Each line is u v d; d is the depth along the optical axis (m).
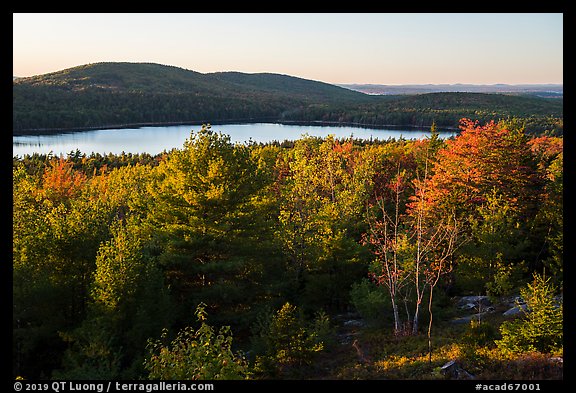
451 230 23.78
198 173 25.22
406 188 45.72
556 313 14.93
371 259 30.03
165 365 12.59
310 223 29.98
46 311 21.81
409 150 64.81
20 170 41.47
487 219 26.30
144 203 28.70
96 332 18.59
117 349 19.66
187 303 24.55
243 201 25.78
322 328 21.88
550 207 30.09
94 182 68.50
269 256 27.62
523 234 29.22
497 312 23.23
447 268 27.25
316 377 17.69
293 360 18.67
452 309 25.27
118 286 19.81
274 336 19.06
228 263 23.69
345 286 28.59
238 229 25.45
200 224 24.33
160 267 24.77
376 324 24.33
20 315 20.91
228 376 11.89
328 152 51.25
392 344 20.53
